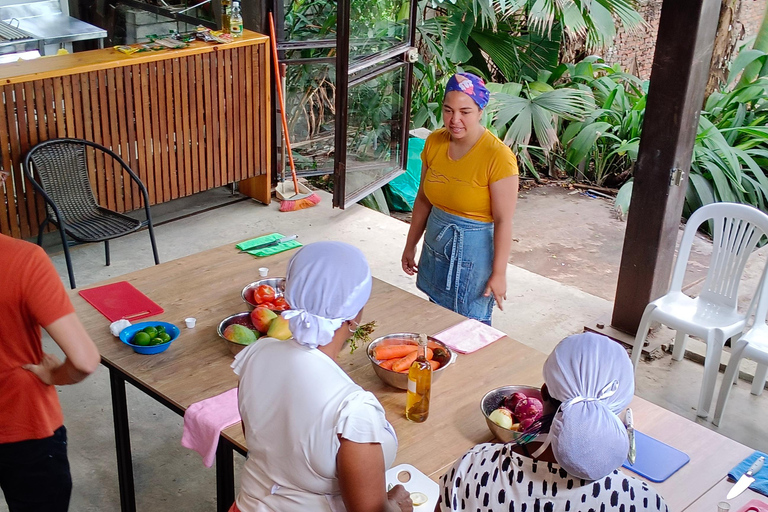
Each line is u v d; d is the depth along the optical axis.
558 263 5.66
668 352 4.25
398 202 6.52
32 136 4.52
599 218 6.52
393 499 1.77
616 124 7.15
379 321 2.87
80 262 4.90
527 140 6.99
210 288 3.05
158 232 5.36
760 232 3.58
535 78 7.79
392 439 1.67
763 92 6.76
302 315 1.66
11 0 6.30
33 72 4.41
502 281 3.17
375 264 5.02
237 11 5.34
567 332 4.41
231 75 5.30
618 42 7.90
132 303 2.91
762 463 2.17
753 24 7.09
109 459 3.29
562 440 1.44
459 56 7.44
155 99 4.97
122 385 2.63
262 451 1.71
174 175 5.25
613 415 1.47
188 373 2.51
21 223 4.62
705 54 3.79
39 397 2.19
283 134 5.90
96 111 4.73
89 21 6.96
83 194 4.63
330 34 6.14
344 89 5.16
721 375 4.09
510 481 1.56
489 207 3.13
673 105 3.81
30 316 2.11
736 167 6.25
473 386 2.50
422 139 6.70
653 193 3.99
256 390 1.70
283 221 5.58
